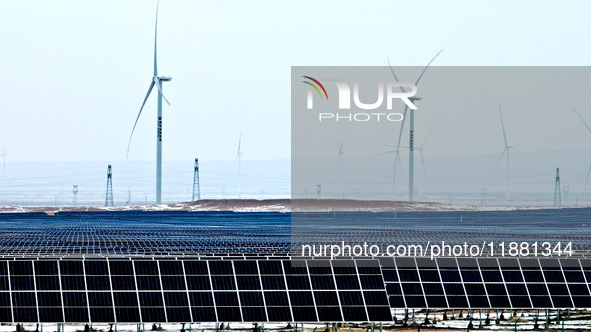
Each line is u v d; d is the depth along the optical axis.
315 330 85.25
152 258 81.56
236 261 80.94
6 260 78.88
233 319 77.06
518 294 85.12
